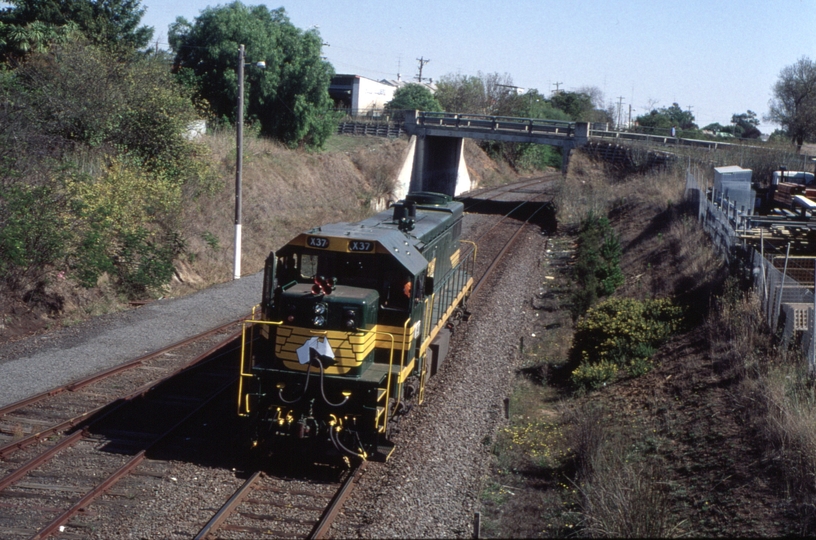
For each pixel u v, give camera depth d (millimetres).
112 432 10852
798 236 17188
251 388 10344
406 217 12914
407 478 9586
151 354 14656
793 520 8031
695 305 16672
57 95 22547
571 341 16969
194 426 11328
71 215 18250
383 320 10656
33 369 13438
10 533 7793
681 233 23969
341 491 9133
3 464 9484
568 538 8297
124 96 24297
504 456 10594
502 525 8570
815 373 10969
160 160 24469
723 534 8125
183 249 22000
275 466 10086
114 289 19266
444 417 11859
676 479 9695
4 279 16484
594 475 9336
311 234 10664
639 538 7805
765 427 9844
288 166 33688
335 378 9875
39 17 30516
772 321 13305
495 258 26906
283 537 8055
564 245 30641
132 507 8578
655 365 14047
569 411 12523
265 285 10406
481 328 17719
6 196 16516
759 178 34219
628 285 21469
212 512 8547
